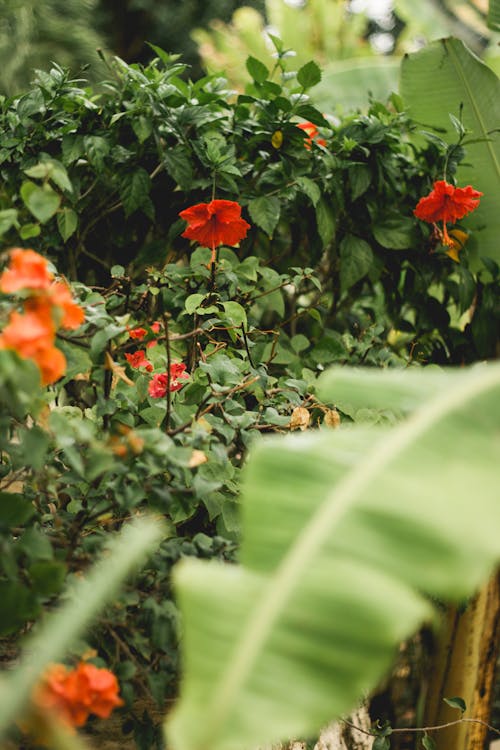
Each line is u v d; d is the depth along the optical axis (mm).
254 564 982
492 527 961
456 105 2807
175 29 9961
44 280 1265
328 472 1056
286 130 2408
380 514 980
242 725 837
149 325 1942
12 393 1235
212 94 2410
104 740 1987
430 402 1139
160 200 2533
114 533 1765
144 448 1474
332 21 6297
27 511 1371
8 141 2250
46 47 6613
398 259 2674
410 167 2629
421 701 2934
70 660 1490
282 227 2646
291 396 1975
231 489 1819
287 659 878
